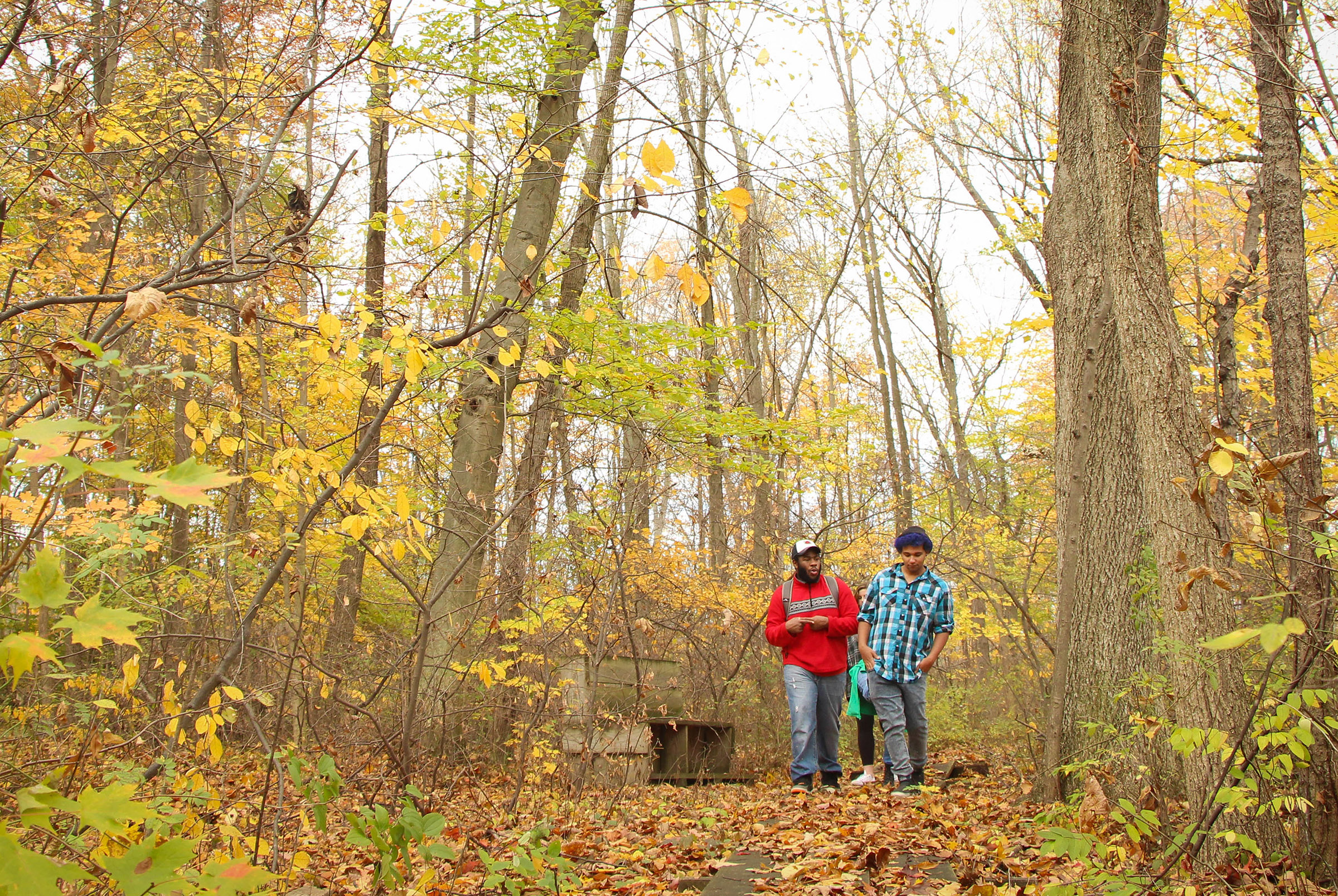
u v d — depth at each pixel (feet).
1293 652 11.68
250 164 13.96
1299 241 14.94
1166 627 13.58
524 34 28.07
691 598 31.53
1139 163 13.42
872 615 21.12
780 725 31.24
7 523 8.16
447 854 8.36
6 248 15.07
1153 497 12.66
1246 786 11.34
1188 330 24.07
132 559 16.83
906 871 12.48
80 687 12.85
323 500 11.49
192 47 15.67
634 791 22.66
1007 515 42.86
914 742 21.20
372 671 18.86
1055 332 20.01
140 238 20.38
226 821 9.52
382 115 14.78
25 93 14.21
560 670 22.94
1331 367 24.34
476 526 20.79
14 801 7.06
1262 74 16.26
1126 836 11.55
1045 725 19.19
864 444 44.68
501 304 16.90
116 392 14.10
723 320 47.52
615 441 24.04
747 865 13.71
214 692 9.94
